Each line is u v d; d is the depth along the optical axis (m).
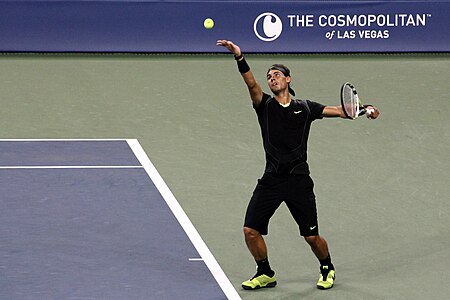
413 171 40.06
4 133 43.81
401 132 44.47
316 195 37.41
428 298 29.12
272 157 29.34
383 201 36.97
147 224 34.16
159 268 30.70
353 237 33.81
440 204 36.75
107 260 31.23
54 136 43.56
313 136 43.69
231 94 49.16
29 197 36.34
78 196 36.59
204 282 29.73
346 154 41.78
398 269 31.28
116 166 39.81
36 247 32.12
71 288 29.11
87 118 45.91
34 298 28.38
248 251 32.47
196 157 41.19
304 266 31.48
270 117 29.34
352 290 29.70
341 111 29.34
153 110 47.00
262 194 29.44
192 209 35.84
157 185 37.91
